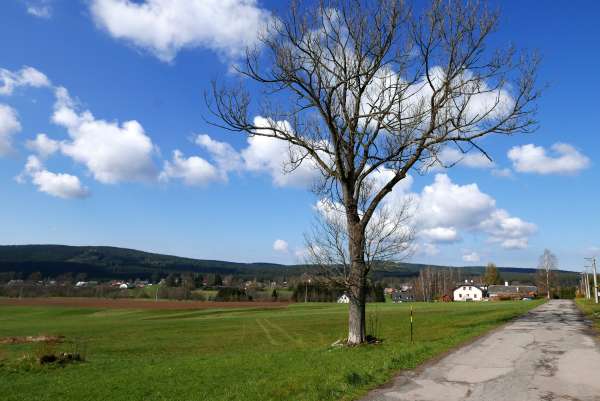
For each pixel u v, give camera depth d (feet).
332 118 65.67
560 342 62.23
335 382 36.70
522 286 520.83
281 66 66.33
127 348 107.86
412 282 462.60
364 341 64.75
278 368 49.37
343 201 66.85
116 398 44.57
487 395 33.47
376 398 32.78
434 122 64.59
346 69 66.23
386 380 38.47
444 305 244.83
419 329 100.58
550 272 445.78
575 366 44.32
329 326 144.05
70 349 106.32
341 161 65.82
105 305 332.39
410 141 64.75
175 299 431.84
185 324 180.96
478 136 64.59
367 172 66.49
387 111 64.69
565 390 34.76
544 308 172.86
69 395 48.62
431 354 52.13
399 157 65.82
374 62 65.82
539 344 60.44
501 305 223.92
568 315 123.54
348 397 33.09
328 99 64.39
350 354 55.01
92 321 223.92
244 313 249.96
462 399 32.42
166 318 234.17
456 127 63.52
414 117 65.57
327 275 65.51
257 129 70.95
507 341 64.08
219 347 102.94
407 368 43.68
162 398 41.83
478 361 47.50
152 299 427.33
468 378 39.19
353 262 65.26
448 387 36.01
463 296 502.79
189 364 62.13
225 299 420.36
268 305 327.47
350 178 66.39
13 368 71.41
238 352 84.07
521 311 149.38
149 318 238.27
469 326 94.53
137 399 43.19
